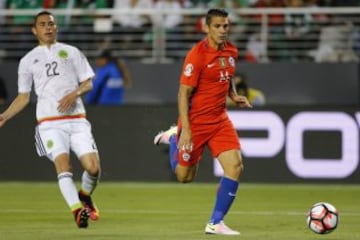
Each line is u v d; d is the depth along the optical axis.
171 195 54.06
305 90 65.56
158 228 36.78
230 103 62.09
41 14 36.50
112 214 43.25
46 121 36.12
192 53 33.88
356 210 45.84
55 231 35.28
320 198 52.59
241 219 41.03
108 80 65.31
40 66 36.25
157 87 65.81
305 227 37.34
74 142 36.28
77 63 36.53
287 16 68.88
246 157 61.97
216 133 34.50
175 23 69.38
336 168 61.69
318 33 68.69
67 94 36.31
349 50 68.25
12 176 62.94
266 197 53.00
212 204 48.78
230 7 69.94
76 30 68.69
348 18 69.19
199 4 71.19
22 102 36.81
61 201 49.91
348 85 65.69
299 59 68.81
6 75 66.25
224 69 34.12
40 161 62.88
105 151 62.62
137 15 69.19
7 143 63.00
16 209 45.50
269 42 68.81
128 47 68.56
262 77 65.38
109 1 71.19
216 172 61.97
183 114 33.59
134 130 62.56
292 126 61.81
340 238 32.88
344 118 61.56
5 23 69.06
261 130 61.84
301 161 61.81
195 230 35.88
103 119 62.56
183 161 35.59
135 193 55.19
